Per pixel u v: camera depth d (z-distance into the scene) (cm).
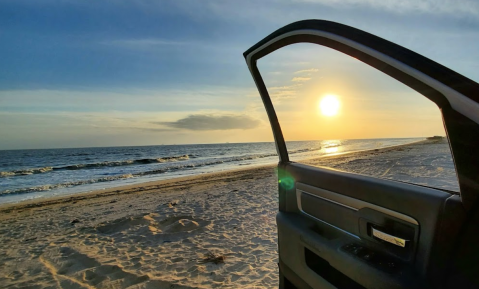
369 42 104
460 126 83
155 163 3064
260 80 188
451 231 91
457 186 98
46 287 341
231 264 377
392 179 117
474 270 85
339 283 131
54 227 640
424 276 97
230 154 4812
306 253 154
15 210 923
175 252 429
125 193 1121
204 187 1121
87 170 2389
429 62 87
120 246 467
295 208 172
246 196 851
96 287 331
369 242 121
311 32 128
